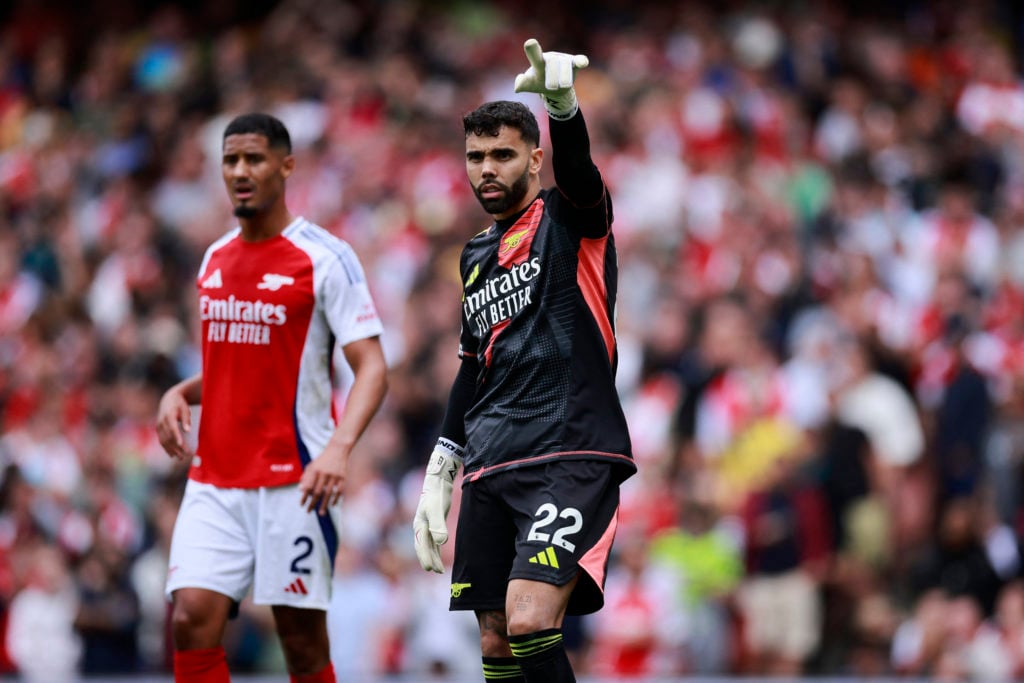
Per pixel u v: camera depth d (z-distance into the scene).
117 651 38.88
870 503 38.91
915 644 36.91
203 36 70.81
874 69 60.19
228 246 22.44
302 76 62.28
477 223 51.19
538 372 18.89
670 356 43.56
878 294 45.53
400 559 37.47
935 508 40.06
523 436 18.89
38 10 72.75
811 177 53.44
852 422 39.59
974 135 56.34
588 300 19.00
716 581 37.16
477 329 19.58
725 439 41.00
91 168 61.53
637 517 38.09
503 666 19.44
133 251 55.12
